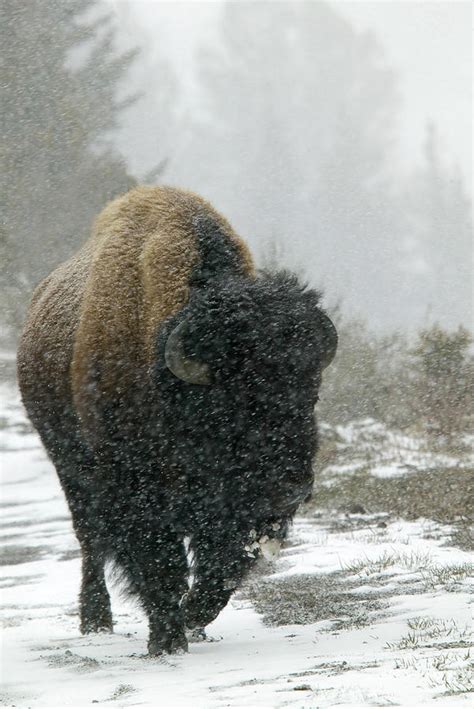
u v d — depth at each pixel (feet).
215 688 59.47
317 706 49.55
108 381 78.74
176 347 70.44
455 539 118.52
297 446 69.21
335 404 218.79
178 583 75.41
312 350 69.97
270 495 69.56
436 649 64.13
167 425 73.05
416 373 225.35
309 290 74.74
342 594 95.20
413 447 191.11
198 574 76.59
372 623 79.82
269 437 69.10
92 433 80.79
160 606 75.20
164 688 61.16
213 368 70.13
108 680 66.44
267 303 71.26
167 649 74.90
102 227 92.02
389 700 49.44
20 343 106.73
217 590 76.07
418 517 139.54
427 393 210.59
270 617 88.99
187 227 81.46
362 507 148.15
